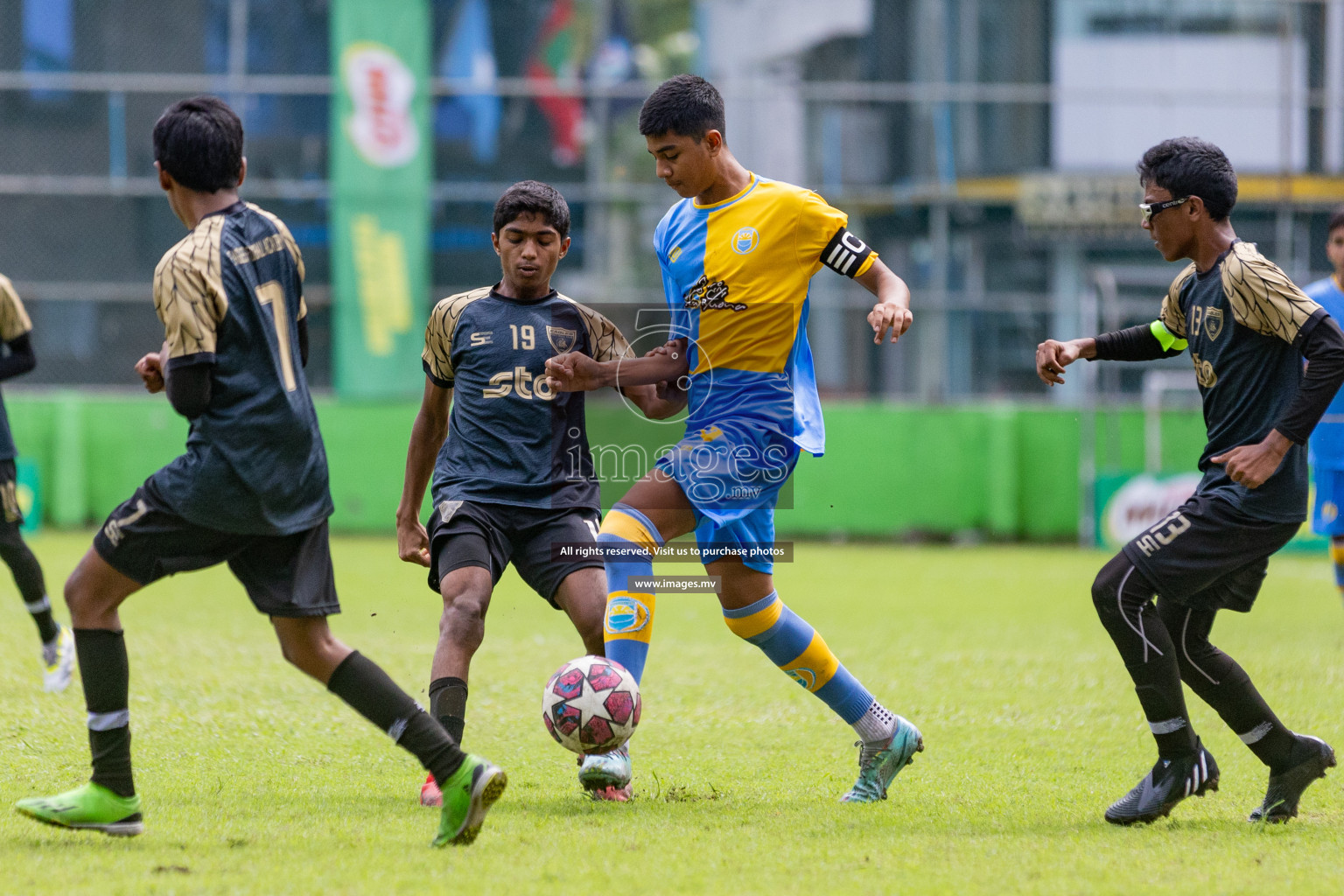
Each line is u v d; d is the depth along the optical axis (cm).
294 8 6116
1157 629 1395
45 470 5666
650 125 1470
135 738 1750
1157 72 6356
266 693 2102
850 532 6016
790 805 1455
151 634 2758
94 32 6038
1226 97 6319
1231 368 1405
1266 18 6341
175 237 6094
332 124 6050
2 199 5981
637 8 6209
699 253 1502
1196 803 1516
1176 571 1378
